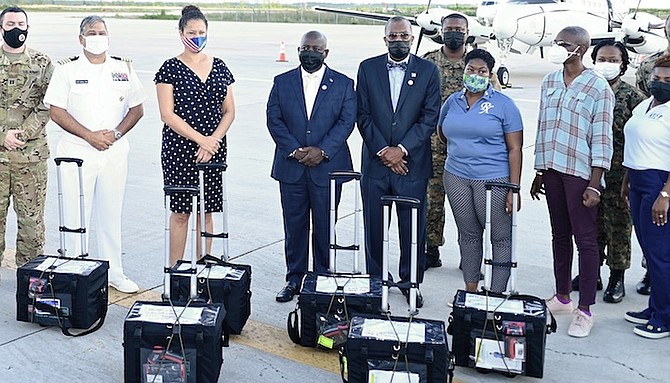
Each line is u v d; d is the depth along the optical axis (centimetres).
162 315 324
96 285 392
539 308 343
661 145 372
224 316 336
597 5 1605
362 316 328
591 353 375
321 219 445
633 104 429
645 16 1524
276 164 448
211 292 374
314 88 434
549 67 2192
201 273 385
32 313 388
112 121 444
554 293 460
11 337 383
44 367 350
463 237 423
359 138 975
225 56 2314
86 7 10019
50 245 545
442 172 500
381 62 432
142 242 558
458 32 494
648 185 379
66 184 439
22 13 441
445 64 507
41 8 9138
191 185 451
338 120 435
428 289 469
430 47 2722
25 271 388
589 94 385
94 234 561
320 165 435
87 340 382
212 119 449
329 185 437
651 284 398
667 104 372
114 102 443
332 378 344
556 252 423
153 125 1084
